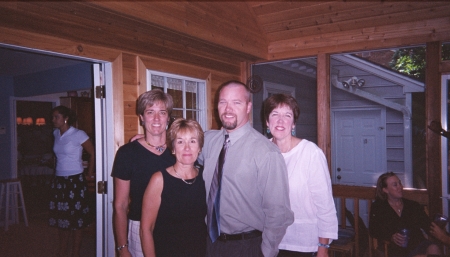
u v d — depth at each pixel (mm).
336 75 6168
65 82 5371
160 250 1604
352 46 3500
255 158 1691
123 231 1935
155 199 1597
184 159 1610
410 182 5672
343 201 3588
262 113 5074
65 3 1984
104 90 2664
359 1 3137
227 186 1725
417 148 5656
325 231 1736
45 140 9945
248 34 3590
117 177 1932
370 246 3318
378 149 5953
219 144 1850
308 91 6477
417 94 5676
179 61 3270
